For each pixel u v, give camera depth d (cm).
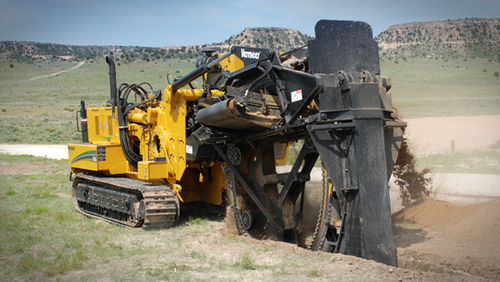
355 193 650
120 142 1125
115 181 1055
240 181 845
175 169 987
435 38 16125
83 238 849
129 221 979
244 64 843
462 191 1186
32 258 708
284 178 792
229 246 767
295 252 700
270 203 814
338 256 649
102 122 1188
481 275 561
